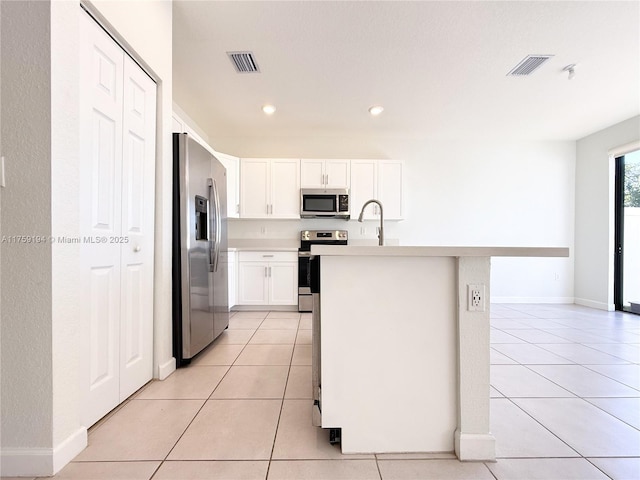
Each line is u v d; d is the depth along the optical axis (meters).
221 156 4.02
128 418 1.51
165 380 1.95
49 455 1.13
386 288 1.25
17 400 1.14
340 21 2.20
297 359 2.34
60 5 1.17
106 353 1.52
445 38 2.38
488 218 4.69
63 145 1.18
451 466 1.18
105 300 1.51
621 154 4.00
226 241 2.98
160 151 1.96
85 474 1.14
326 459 1.22
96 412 1.45
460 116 3.84
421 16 2.15
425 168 4.68
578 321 3.57
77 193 1.25
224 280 2.92
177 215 2.13
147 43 1.79
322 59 2.66
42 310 1.14
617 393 1.80
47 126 1.13
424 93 3.26
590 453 1.27
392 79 2.98
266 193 4.31
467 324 1.22
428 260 1.25
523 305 4.54
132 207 1.72
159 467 1.17
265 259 4.11
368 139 4.65
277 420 1.50
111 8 1.48
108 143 1.52
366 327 1.25
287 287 4.12
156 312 1.95
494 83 3.04
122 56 1.62
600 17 2.14
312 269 1.37
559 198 4.70
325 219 4.62
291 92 3.25
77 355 1.26
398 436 1.26
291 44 2.45
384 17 2.16
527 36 2.35
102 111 1.48
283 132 4.44
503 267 4.72
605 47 2.47
